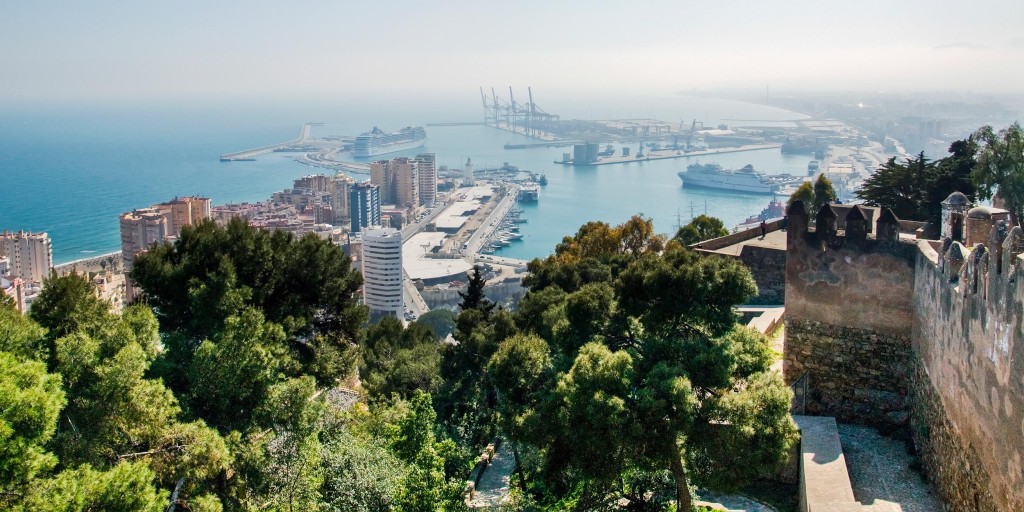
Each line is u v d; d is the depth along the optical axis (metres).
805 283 35.53
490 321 53.19
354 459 30.41
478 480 38.31
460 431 42.25
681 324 30.17
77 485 19.33
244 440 28.16
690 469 27.72
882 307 33.75
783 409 26.41
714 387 27.92
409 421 31.98
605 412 25.70
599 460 27.02
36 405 19.30
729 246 61.28
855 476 29.98
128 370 25.28
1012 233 20.41
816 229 35.00
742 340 29.67
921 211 58.06
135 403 25.56
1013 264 19.98
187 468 24.53
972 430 23.73
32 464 18.92
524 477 35.72
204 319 35.34
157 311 37.84
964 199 34.94
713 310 29.83
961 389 24.97
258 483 26.89
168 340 33.91
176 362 33.28
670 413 25.72
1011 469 20.02
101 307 30.14
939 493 27.44
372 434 37.47
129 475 20.36
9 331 24.88
